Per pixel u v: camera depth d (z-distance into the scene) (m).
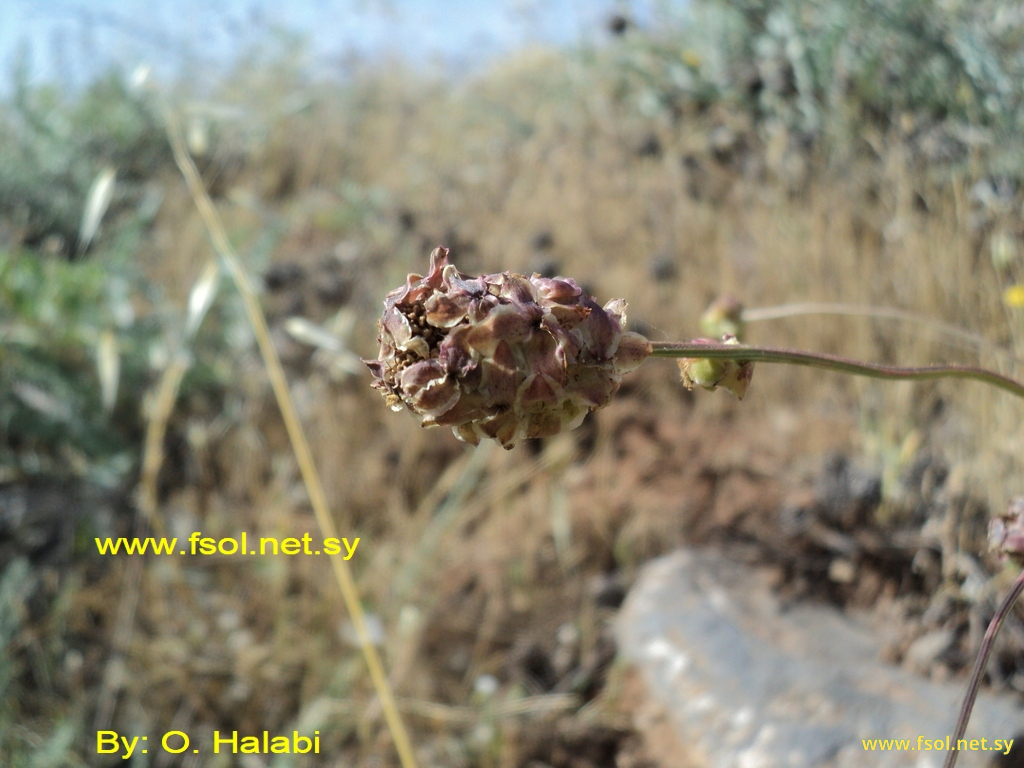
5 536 0.17
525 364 0.05
